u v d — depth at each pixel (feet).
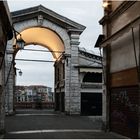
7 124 74.59
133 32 49.34
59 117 99.96
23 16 110.42
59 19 112.57
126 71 53.16
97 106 112.88
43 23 112.98
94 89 113.19
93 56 113.50
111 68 61.62
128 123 51.83
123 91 54.85
